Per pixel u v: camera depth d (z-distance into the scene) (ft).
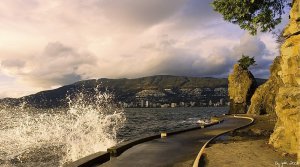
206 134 79.87
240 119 150.51
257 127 96.68
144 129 200.75
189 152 50.93
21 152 94.73
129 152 50.96
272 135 51.26
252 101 208.03
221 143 56.65
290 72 47.57
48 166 74.79
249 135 73.87
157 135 73.41
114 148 48.83
